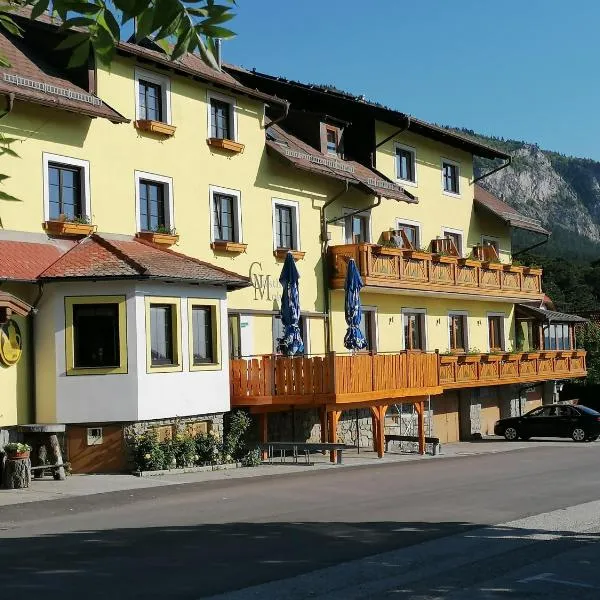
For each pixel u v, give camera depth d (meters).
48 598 8.29
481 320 38.25
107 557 10.33
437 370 28.45
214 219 24.75
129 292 19.75
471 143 36.38
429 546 11.12
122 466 19.83
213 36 4.11
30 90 18.83
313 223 28.58
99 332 19.89
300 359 23.31
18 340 19.25
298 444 23.03
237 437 22.52
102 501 15.56
